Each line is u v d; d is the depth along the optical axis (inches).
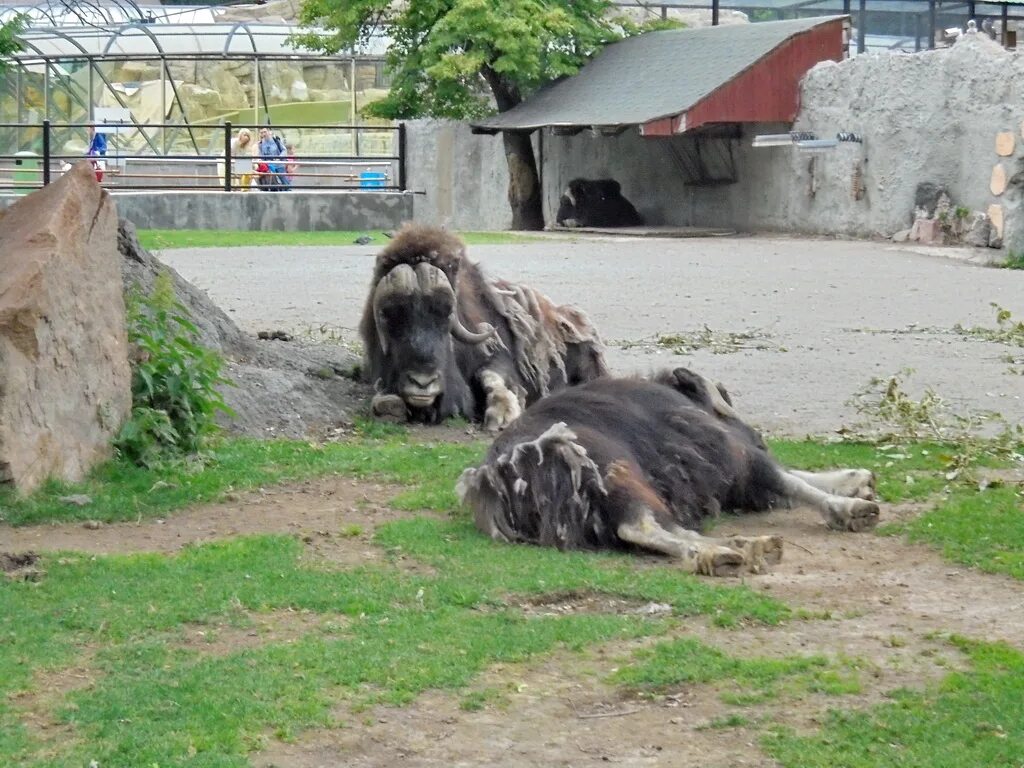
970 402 543.5
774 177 1552.7
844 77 1445.6
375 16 1916.8
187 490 384.8
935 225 1320.1
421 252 486.3
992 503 369.7
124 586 296.8
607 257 1184.8
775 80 1510.8
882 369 618.5
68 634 268.4
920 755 214.7
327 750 218.8
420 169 1988.2
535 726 228.4
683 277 1015.0
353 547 332.5
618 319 788.6
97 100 2368.4
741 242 1387.8
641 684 244.2
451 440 469.7
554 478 326.6
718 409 379.2
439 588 294.4
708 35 1731.1
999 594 297.1
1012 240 1231.5
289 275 1007.0
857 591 299.0
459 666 250.4
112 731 223.0
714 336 722.8
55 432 378.3
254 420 472.1
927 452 440.8
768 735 223.5
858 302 879.7
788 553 329.4
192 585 297.7
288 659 252.7
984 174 1277.1
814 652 259.9
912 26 2086.6
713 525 354.0
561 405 348.2
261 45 2316.7
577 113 1636.3
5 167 2178.9
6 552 321.4
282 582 299.9
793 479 363.6
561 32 1802.4
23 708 233.3
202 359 433.4
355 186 1980.8
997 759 212.8
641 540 319.0
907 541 339.6
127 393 411.5
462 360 504.7
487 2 1772.9
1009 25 2037.4
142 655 256.5
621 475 326.0
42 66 2326.5
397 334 481.1
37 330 367.2
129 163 1982.0
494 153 1888.5
